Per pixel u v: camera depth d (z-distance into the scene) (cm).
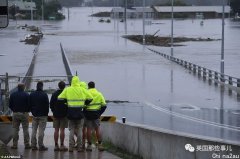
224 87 6600
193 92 6141
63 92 2236
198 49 13862
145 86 6581
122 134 2308
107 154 2197
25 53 11531
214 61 10344
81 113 2227
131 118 4391
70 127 2258
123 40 16912
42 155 2164
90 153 2230
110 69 8350
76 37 18450
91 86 2311
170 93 6038
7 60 9775
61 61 9481
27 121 2322
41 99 2278
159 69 8556
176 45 15512
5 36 19412
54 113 2261
